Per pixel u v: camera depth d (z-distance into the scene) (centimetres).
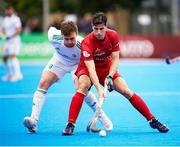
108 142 2405
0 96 4228
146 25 10838
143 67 6888
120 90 2612
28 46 7681
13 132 2684
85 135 2580
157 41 7869
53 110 3456
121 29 10725
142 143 2386
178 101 3925
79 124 2917
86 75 2588
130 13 10806
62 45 2612
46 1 8750
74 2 10512
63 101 3912
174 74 6047
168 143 2386
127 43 7806
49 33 2636
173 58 2897
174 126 2869
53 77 2684
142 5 10900
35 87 4856
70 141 2425
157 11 10956
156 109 3522
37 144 2361
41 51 7719
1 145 2345
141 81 5306
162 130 2653
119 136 2559
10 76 5475
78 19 8862
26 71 6397
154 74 6025
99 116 2684
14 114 3316
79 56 2653
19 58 7675
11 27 5381
